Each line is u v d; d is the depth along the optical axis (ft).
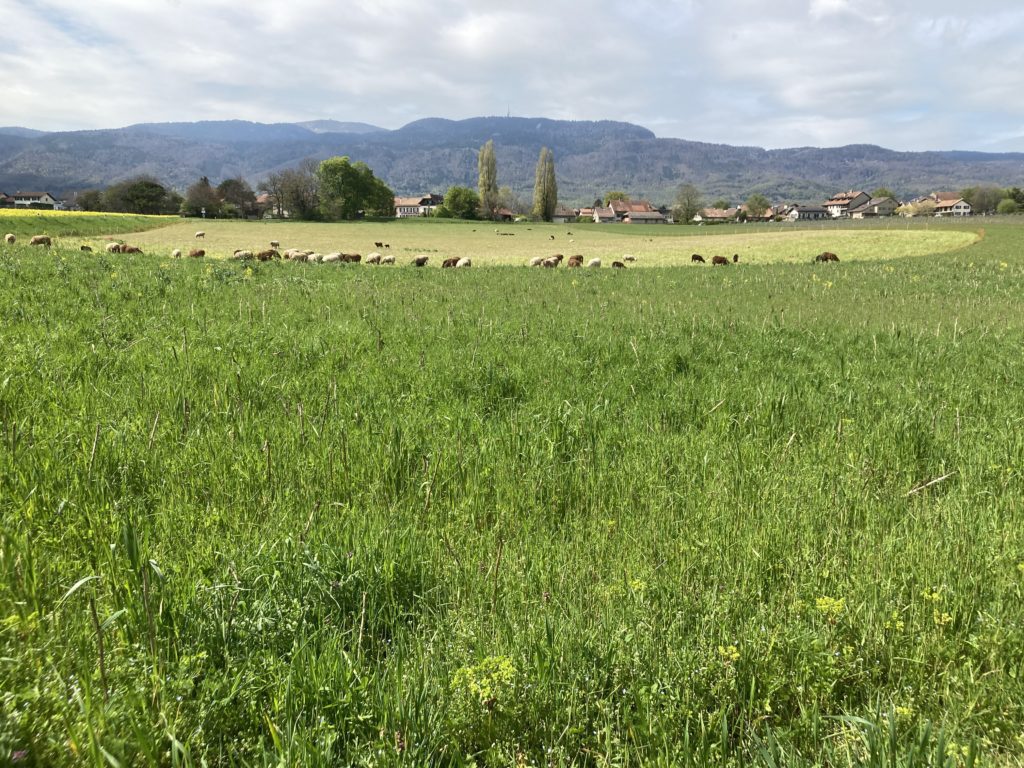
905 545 12.39
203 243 185.26
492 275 81.20
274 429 16.57
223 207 456.04
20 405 16.88
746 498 14.49
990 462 16.76
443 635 9.36
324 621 9.37
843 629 9.64
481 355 26.55
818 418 20.54
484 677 7.95
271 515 12.35
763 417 20.29
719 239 236.84
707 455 16.58
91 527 11.05
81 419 15.98
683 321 40.34
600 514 13.89
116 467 13.71
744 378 25.34
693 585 10.85
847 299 62.28
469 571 11.08
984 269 110.93
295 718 7.53
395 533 11.72
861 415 20.90
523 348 28.71
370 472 14.65
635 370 25.75
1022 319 48.78
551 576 11.04
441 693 8.03
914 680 8.90
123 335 26.91
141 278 46.57
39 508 11.52
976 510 13.92
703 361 28.73
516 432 17.43
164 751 6.76
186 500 12.84
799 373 26.71
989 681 8.75
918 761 7.01
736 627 9.67
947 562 11.50
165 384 19.70
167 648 8.18
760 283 80.18
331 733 7.18
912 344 34.47
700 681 8.51
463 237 288.51
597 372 25.32
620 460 16.53
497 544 11.98
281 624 8.96
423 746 7.37
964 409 22.22
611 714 7.97
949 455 17.61
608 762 7.32
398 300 45.47
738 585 11.12
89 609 8.61
